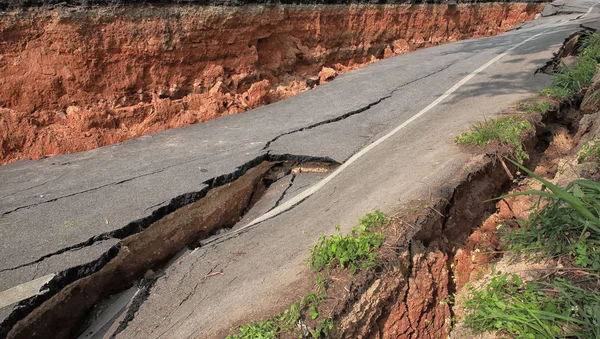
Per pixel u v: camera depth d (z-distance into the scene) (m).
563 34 13.50
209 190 5.36
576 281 3.68
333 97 9.10
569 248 4.03
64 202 4.94
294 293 3.73
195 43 7.82
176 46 7.52
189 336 3.50
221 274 4.25
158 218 4.78
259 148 6.42
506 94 8.33
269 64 9.66
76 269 3.94
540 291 3.72
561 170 5.93
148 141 6.86
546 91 8.07
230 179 5.61
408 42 14.88
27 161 6.11
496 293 3.92
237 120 7.87
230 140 6.79
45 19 6.24
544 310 3.49
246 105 8.55
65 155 6.33
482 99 8.20
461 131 6.71
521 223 4.89
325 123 7.59
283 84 9.91
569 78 8.53
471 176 5.42
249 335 3.29
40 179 5.54
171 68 7.63
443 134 6.74
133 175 5.58
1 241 4.25
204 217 5.25
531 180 6.25
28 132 6.26
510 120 6.71
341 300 3.59
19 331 3.45
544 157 6.96
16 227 4.47
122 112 7.07
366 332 3.71
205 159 6.05
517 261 4.40
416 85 9.60
